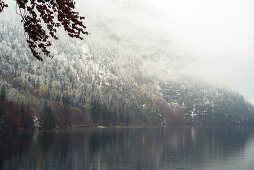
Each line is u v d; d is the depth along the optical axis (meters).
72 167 64.25
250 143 119.25
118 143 108.19
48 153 79.12
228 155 86.94
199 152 92.06
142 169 65.50
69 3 8.85
